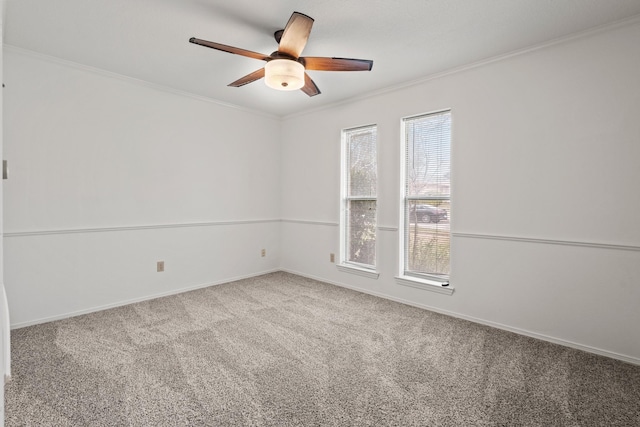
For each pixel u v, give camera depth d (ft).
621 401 6.49
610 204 8.09
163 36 8.64
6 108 9.21
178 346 8.52
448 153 10.94
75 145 10.40
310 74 10.94
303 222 15.51
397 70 10.63
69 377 7.08
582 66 8.37
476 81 10.09
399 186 12.00
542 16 7.65
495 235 9.82
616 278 8.04
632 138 7.80
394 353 8.27
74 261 10.47
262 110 15.33
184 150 12.96
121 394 6.55
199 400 6.40
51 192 10.00
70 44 9.09
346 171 14.01
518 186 9.40
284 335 9.23
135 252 11.78
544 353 8.31
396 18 7.72
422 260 11.66
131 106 11.53
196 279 13.50
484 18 7.73
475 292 10.27
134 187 11.69
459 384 7.00
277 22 7.95
